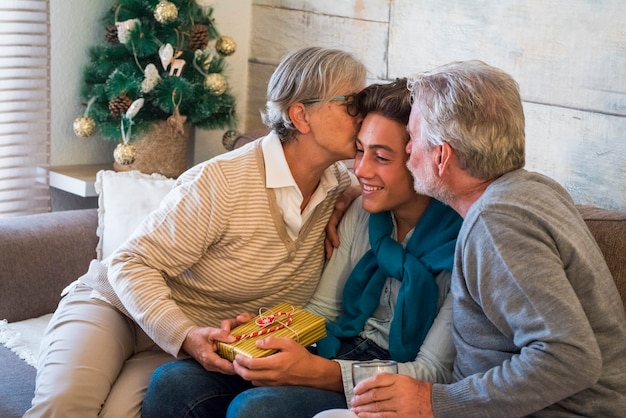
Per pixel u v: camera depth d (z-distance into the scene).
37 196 2.90
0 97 2.78
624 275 1.70
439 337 1.78
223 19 3.10
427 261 1.85
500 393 1.50
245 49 3.18
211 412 1.78
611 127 2.14
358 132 1.88
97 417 1.86
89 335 1.95
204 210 1.87
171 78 2.69
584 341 1.45
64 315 2.03
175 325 1.82
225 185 1.88
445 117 1.60
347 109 1.87
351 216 2.04
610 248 1.72
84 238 2.44
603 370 1.54
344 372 1.74
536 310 1.47
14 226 2.37
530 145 2.33
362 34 2.76
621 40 2.10
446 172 1.65
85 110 2.87
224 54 2.85
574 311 1.46
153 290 1.86
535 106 2.30
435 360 1.77
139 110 2.74
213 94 2.80
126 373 1.97
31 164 2.87
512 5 2.32
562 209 1.57
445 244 1.84
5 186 2.84
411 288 1.83
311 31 2.94
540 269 1.48
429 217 1.87
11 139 2.82
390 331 1.85
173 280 1.99
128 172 2.54
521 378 1.48
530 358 1.47
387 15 2.67
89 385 1.86
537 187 1.58
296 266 1.98
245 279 1.95
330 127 1.88
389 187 1.84
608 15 2.12
